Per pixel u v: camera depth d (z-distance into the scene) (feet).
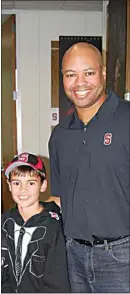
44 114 12.36
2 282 5.15
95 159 4.73
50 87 12.26
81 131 4.91
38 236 5.24
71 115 5.27
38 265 5.15
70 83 4.75
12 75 12.14
